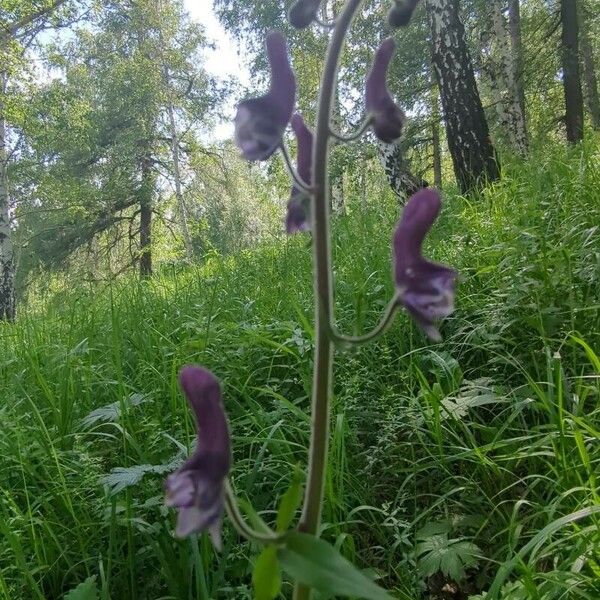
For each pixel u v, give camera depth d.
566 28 18.06
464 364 4.67
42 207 27.59
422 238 1.75
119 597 3.16
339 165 15.12
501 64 15.67
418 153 18.66
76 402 4.62
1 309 18.08
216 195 31.48
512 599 2.60
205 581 2.97
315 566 1.46
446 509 3.34
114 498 3.08
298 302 5.75
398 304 1.76
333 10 21.33
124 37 32.06
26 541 3.33
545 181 8.05
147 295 8.01
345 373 4.37
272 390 4.33
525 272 4.92
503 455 3.57
